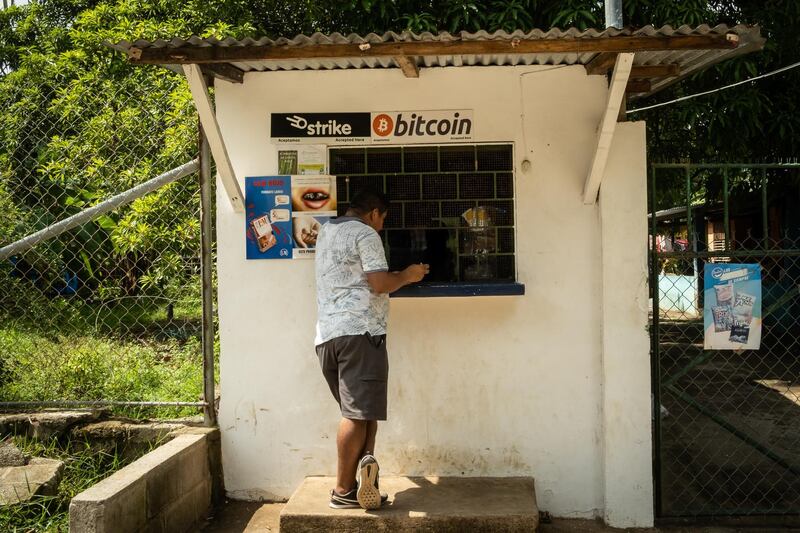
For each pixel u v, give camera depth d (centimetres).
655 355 407
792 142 816
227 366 420
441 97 410
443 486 394
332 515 354
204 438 404
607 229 397
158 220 555
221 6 730
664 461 523
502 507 360
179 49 344
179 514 371
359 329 351
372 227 377
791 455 533
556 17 694
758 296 396
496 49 335
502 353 410
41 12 1109
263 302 417
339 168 420
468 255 417
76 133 537
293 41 338
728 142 806
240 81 414
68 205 546
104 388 475
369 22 727
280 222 415
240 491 421
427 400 413
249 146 415
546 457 410
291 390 417
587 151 406
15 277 516
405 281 359
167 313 548
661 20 704
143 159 560
